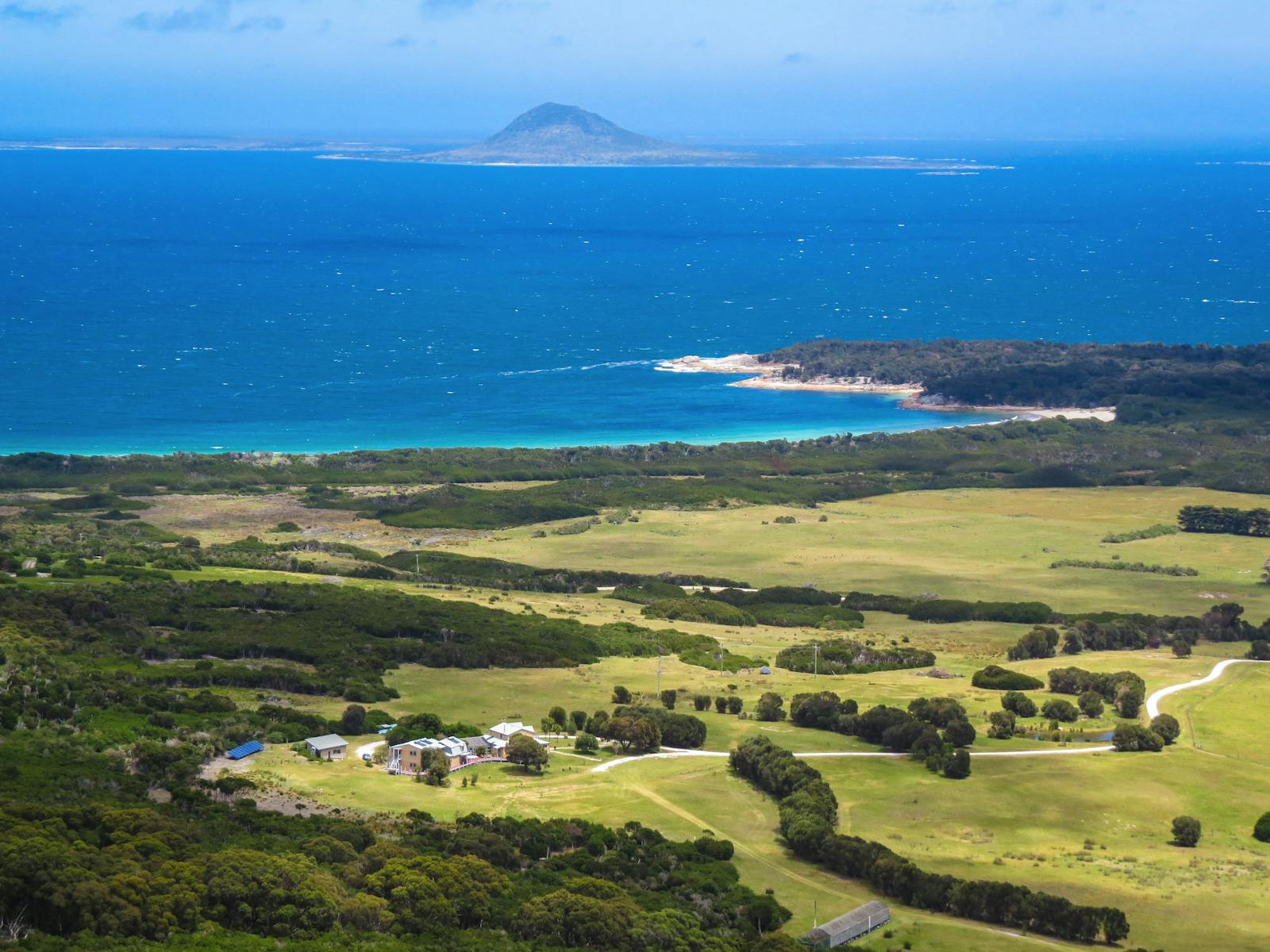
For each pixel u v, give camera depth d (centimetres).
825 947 14200
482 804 17738
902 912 15325
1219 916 15175
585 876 15312
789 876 16188
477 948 13512
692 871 15850
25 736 17988
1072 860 16775
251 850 14838
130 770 17512
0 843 13500
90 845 14262
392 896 14238
